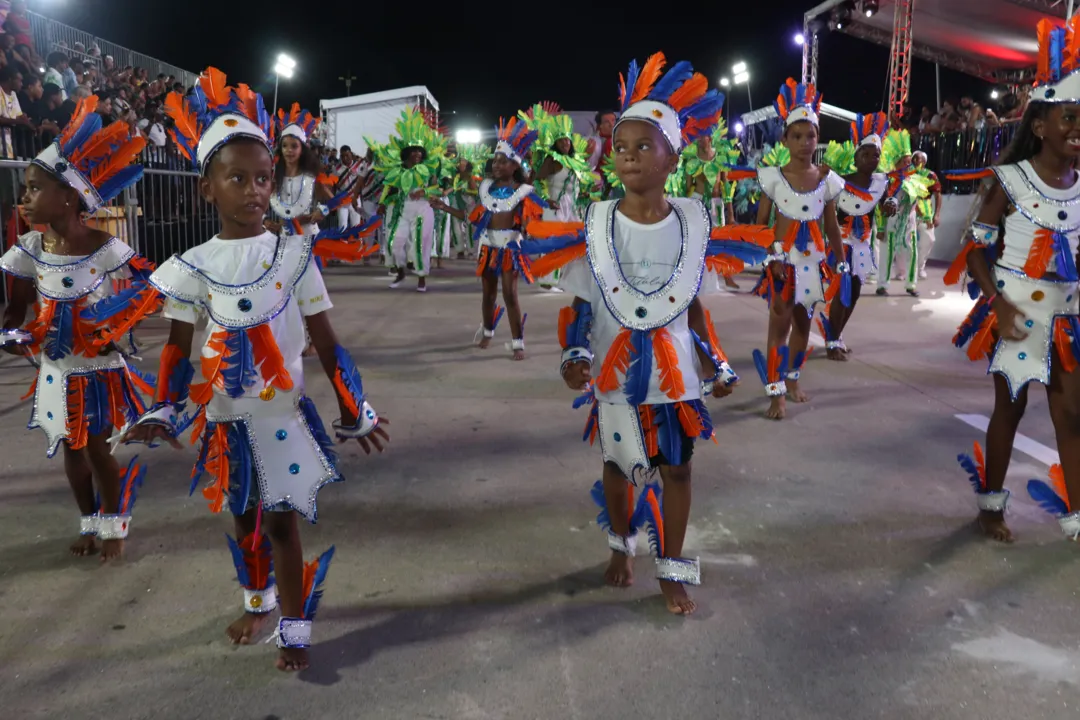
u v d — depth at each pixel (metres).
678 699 2.45
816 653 2.68
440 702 2.43
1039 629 2.82
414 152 10.76
